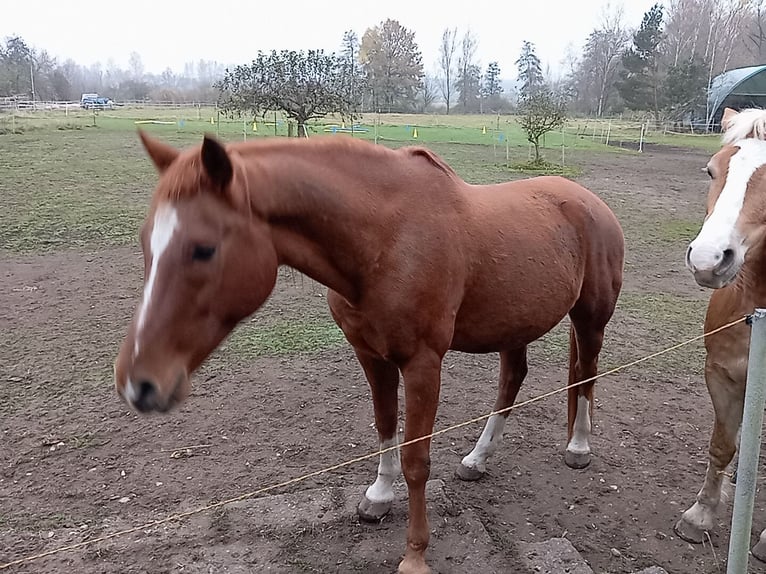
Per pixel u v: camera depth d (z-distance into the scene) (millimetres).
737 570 2303
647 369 5449
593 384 3926
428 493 3506
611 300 3750
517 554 3051
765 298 2723
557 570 2930
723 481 3479
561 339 6152
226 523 3250
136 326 1988
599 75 57469
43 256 8672
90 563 2990
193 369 2133
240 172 2145
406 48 55500
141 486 3658
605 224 3639
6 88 47500
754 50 54781
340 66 19812
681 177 18109
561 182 3688
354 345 2934
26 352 5578
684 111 41125
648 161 21875
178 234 1997
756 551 3125
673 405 4773
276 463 3926
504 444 4176
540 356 5715
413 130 29141
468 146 24312
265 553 3047
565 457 3957
